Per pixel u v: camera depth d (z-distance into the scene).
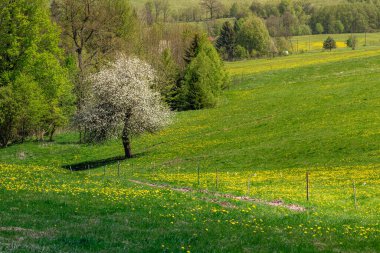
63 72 79.88
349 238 21.83
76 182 38.28
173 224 23.55
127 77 67.44
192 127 83.25
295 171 51.44
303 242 20.55
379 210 31.38
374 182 42.16
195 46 123.19
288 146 62.94
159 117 67.50
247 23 197.12
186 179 47.31
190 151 67.56
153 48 125.81
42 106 74.75
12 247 17.16
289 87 111.75
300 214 28.16
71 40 106.12
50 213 24.95
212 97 104.81
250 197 35.62
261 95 107.62
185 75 109.12
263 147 64.25
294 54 193.75
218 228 22.80
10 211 24.78
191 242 19.83
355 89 94.44
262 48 194.12
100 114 64.75
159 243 19.41
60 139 81.94
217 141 71.19
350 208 32.25
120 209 26.98
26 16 73.50
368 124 67.69
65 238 19.28
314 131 68.69
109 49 106.94
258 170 54.09
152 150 70.94
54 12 101.81
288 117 79.62
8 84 73.06
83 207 27.00
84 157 70.50
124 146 67.62
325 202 34.22
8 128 76.88
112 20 108.50
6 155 71.50
